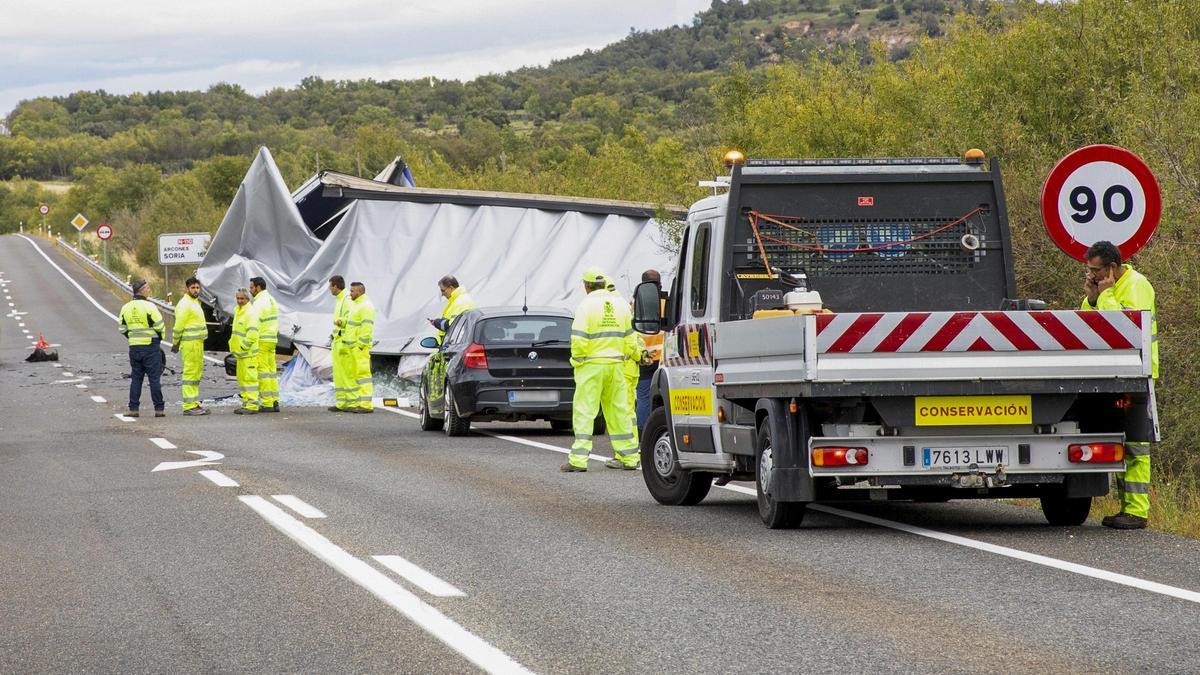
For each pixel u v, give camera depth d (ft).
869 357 68.74
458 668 46.21
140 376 171.63
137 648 50.14
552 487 98.02
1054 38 138.72
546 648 48.78
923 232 81.87
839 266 81.35
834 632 50.34
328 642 50.34
